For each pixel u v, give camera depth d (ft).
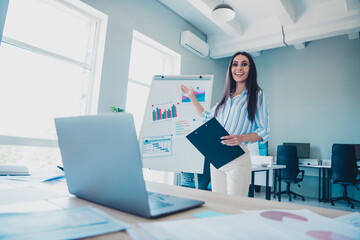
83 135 1.84
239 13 15.48
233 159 4.67
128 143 1.51
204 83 6.27
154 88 6.60
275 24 15.72
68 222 1.37
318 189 17.31
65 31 10.41
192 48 16.22
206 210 1.80
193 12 15.26
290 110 19.16
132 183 1.54
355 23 13.48
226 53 17.97
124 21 11.93
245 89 5.42
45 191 2.34
